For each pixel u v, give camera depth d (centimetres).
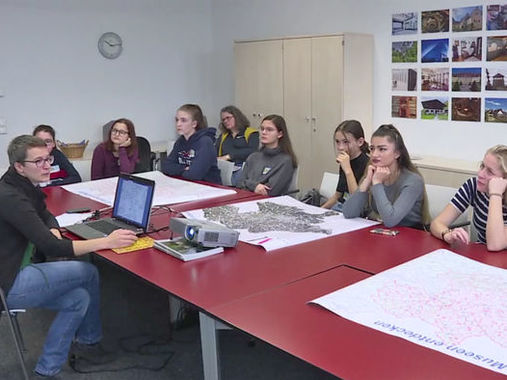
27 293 233
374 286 179
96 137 615
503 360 133
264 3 607
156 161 588
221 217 275
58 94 585
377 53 511
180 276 198
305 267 203
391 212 251
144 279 197
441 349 139
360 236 240
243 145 533
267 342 147
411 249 219
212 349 172
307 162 543
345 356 138
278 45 549
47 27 570
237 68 598
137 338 294
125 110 631
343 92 498
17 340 243
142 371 261
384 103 514
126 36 619
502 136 433
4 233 232
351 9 525
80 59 593
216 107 684
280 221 266
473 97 446
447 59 459
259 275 197
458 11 445
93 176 425
